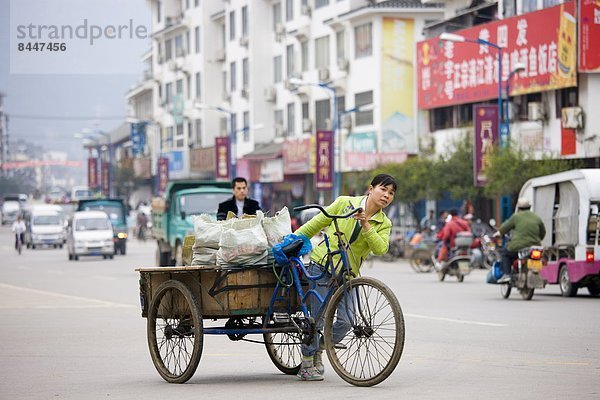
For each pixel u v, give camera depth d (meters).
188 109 124.44
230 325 15.76
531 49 58.31
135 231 120.12
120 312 29.53
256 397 13.74
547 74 56.88
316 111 91.31
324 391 14.16
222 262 15.06
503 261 32.84
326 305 14.82
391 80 79.31
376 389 14.25
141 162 146.25
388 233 15.05
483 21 66.38
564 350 19.09
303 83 76.25
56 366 17.66
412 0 79.50
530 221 32.44
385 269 54.59
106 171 158.12
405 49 79.50
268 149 99.12
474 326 23.75
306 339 14.92
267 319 15.23
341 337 14.76
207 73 119.19
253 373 16.41
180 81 128.25
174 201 48.34
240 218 15.80
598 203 32.97
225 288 15.00
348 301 14.60
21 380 15.94
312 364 15.38
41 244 96.75
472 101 65.25
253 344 20.61
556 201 35.41
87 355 19.27
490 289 37.72
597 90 54.59
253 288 15.09
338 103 86.69
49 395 14.34
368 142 80.12
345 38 84.88
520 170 54.75
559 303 30.97
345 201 15.07
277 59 102.44
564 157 56.41
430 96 70.75
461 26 68.25
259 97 104.81
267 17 104.69
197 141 122.19
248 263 15.04
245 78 109.06
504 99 61.94
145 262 66.75
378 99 79.44
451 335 21.80
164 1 131.62
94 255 71.94
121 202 80.88
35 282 46.19
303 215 74.31
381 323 14.44
